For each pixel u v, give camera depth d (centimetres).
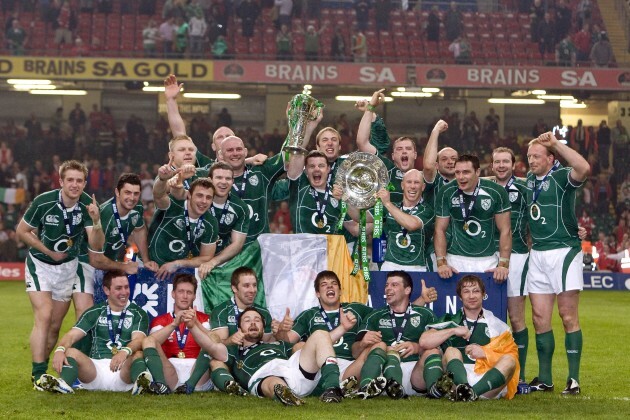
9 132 7944
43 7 8444
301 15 8825
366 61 7856
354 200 2523
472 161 2436
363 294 2525
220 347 2250
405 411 2042
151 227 2478
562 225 2473
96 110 8306
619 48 8756
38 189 7475
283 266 2542
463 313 2323
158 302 2462
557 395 2394
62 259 2414
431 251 2664
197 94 8306
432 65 7681
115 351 2295
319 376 2233
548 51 8562
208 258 2489
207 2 8512
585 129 8056
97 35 8431
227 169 2436
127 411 2022
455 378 2189
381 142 2886
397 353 2262
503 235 2477
